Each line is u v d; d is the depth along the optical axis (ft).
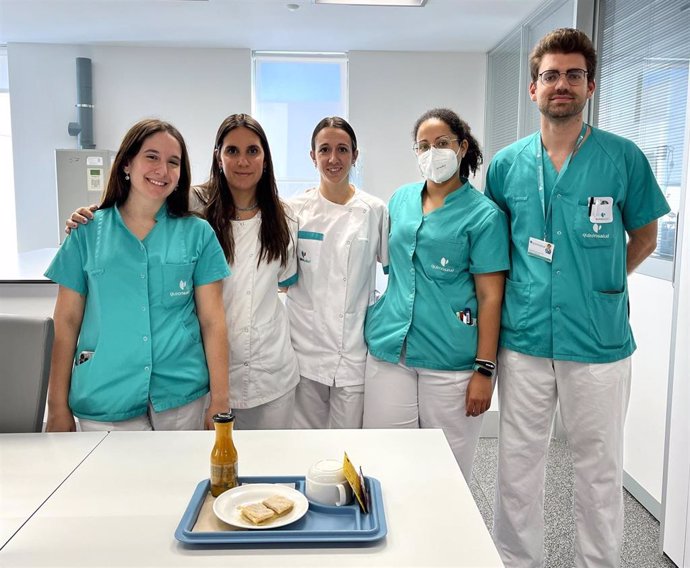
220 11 15.23
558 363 6.40
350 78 19.36
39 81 18.88
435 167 6.73
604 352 6.22
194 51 19.03
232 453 4.07
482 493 9.38
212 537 3.51
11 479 4.32
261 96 20.17
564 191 6.26
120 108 19.08
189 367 6.02
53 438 5.06
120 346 5.70
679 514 7.48
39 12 15.42
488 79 19.36
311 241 7.49
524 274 6.51
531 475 6.70
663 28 9.25
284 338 7.29
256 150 6.75
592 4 11.41
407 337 6.98
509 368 6.65
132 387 5.73
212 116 19.30
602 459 6.35
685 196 7.32
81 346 5.84
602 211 6.14
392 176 19.70
